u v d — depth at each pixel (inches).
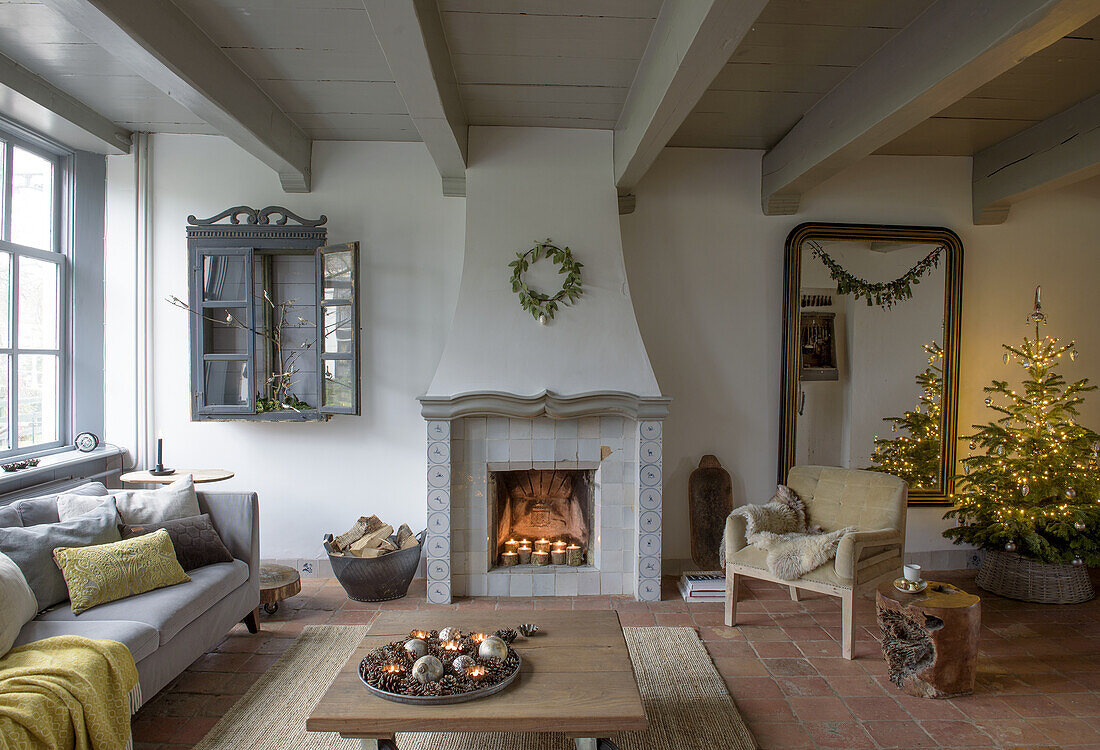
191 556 119.6
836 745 95.3
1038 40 85.7
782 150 160.2
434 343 166.4
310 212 165.5
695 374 172.1
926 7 102.5
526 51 117.4
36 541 103.9
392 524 167.3
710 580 154.6
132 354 162.7
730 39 86.9
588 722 76.5
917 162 175.8
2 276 139.9
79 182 158.9
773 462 174.6
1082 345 180.5
